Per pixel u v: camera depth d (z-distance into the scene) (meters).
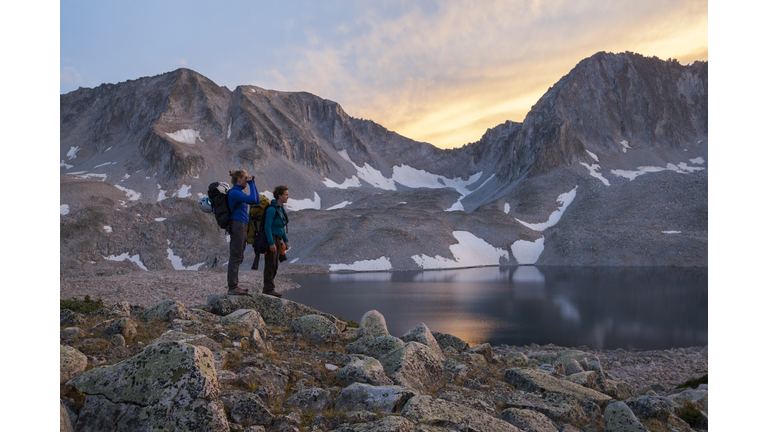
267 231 10.72
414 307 60.41
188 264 122.81
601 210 184.00
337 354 8.02
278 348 8.10
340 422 5.21
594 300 68.19
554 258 147.12
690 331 46.50
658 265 131.38
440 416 5.48
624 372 27.52
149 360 4.73
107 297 44.00
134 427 4.32
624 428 7.12
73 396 4.76
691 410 10.12
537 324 49.56
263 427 4.75
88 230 126.69
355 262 128.25
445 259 139.38
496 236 159.88
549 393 7.93
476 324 49.12
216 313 9.87
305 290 80.12
